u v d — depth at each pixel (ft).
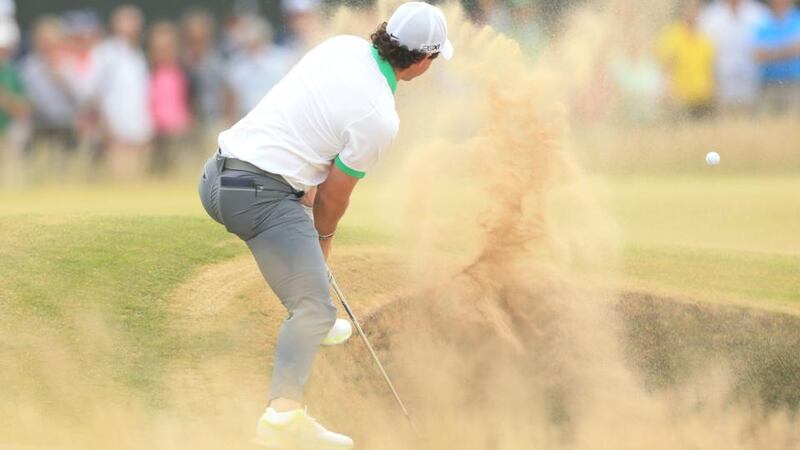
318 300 51.57
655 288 75.56
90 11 152.46
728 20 143.74
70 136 140.77
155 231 79.61
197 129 144.25
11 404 61.77
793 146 138.92
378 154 51.98
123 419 61.62
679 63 139.33
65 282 71.92
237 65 144.66
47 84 140.05
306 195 54.90
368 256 76.69
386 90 52.03
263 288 72.74
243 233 52.06
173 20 149.38
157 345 67.26
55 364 65.16
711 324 73.61
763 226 98.63
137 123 141.18
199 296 71.51
